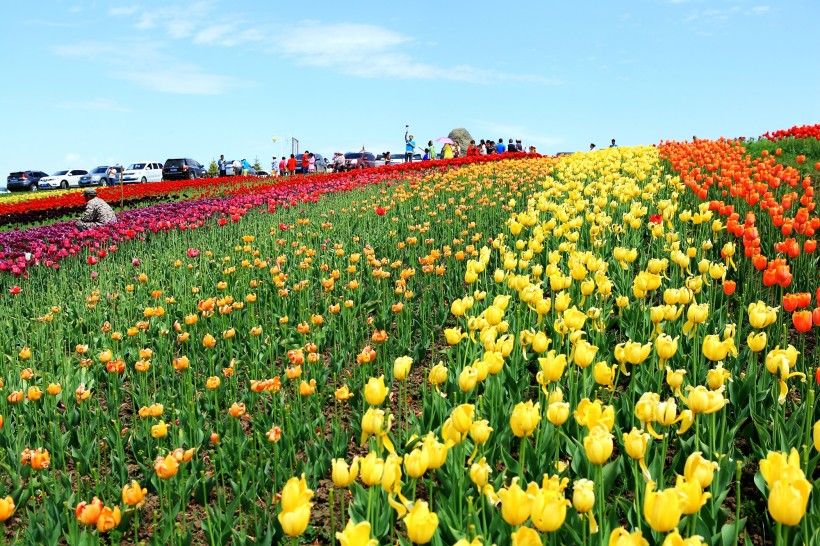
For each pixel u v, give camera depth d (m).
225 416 6.03
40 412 5.98
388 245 11.98
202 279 10.59
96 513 3.32
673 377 3.90
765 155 18.00
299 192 20.20
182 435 5.27
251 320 8.14
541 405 4.43
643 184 16.12
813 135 19.67
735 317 7.06
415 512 2.37
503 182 19.28
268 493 4.58
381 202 16.56
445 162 28.55
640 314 6.42
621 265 7.43
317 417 5.54
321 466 4.71
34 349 7.88
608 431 3.04
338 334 7.41
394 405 6.06
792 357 3.97
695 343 4.87
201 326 8.34
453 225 13.27
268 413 5.71
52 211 23.70
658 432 4.49
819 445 2.80
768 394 4.75
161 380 6.79
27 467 4.97
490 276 9.34
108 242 14.23
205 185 31.45
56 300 10.12
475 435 3.12
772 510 2.35
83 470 5.12
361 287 9.27
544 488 2.63
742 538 3.76
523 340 4.89
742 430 4.83
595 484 3.73
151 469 4.85
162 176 45.16
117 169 46.19
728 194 12.48
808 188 10.45
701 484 2.64
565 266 8.57
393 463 2.83
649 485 2.35
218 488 4.43
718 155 16.55
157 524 4.51
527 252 7.57
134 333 7.07
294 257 11.32
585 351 3.99
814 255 8.72
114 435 5.41
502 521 3.20
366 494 3.72
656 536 3.12
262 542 3.81
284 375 6.60
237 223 15.84
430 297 8.63
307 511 2.44
